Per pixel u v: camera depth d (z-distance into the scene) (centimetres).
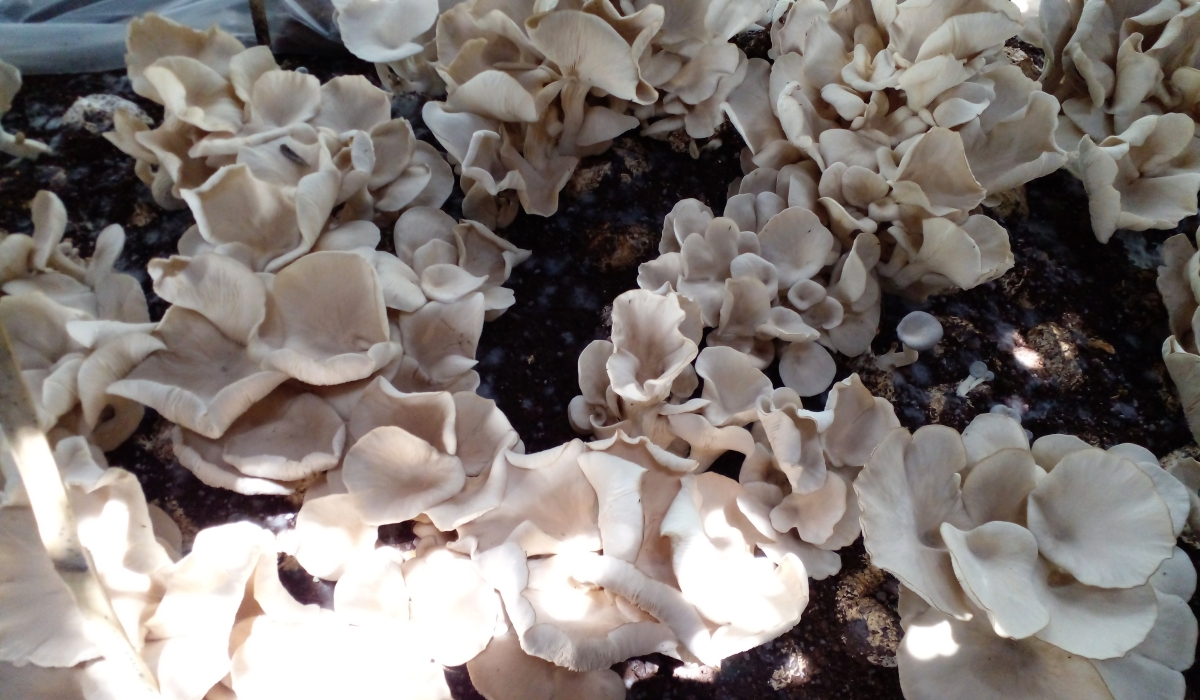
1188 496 48
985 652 45
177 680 40
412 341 52
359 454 46
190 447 47
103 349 46
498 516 46
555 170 61
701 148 66
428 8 60
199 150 54
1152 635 46
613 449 46
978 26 53
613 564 42
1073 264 64
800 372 55
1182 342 59
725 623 42
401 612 44
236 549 42
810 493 48
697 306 51
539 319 59
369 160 54
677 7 60
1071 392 59
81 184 60
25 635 40
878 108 57
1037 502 47
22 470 36
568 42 51
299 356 46
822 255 56
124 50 66
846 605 50
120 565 42
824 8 62
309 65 69
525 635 40
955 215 55
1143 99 65
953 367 59
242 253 51
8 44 63
